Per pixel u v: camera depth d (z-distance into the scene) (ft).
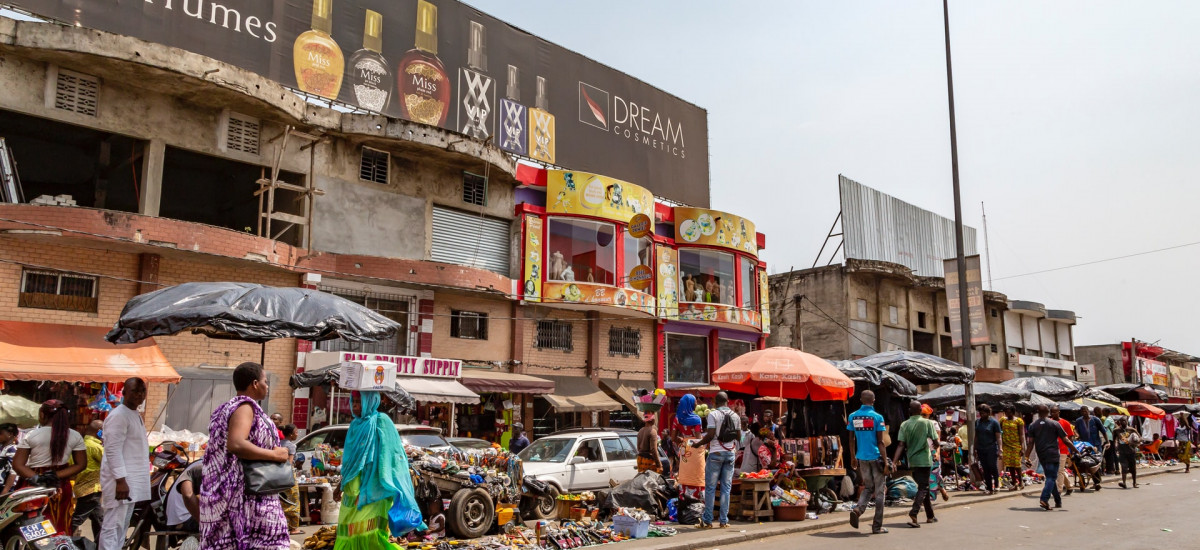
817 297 118.83
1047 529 36.94
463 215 75.25
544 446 46.39
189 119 57.67
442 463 34.71
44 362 45.65
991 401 66.18
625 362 84.94
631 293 82.12
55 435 26.16
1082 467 56.65
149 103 55.88
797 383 49.44
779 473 41.75
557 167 90.53
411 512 18.34
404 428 42.22
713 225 93.09
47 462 26.03
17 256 48.78
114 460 23.31
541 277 77.36
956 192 67.41
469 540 31.71
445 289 68.39
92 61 51.31
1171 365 205.67
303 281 60.90
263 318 29.09
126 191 67.41
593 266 81.46
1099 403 92.63
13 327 47.21
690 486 38.22
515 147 86.02
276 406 59.00
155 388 53.01
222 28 64.34
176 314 27.84
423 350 67.41
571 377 79.56
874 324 119.65
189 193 71.36
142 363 49.80
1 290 47.88
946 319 133.59
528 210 78.02
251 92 56.95
